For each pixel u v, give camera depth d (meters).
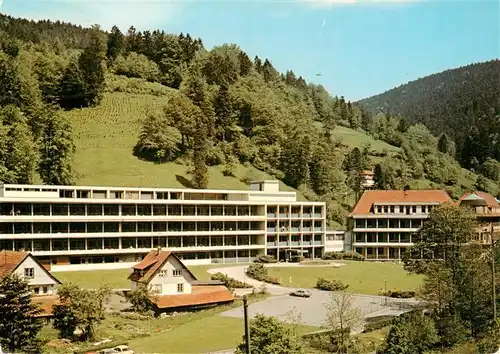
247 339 46.00
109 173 192.00
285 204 159.38
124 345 70.88
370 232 165.25
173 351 69.50
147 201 138.62
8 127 167.12
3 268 84.62
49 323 76.62
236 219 151.00
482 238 112.44
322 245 163.75
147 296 91.25
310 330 80.81
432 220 102.69
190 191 147.50
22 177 156.12
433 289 83.62
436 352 66.94
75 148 188.88
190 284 98.38
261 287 115.69
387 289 116.94
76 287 77.81
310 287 118.56
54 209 128.38
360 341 74.50
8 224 122.81
